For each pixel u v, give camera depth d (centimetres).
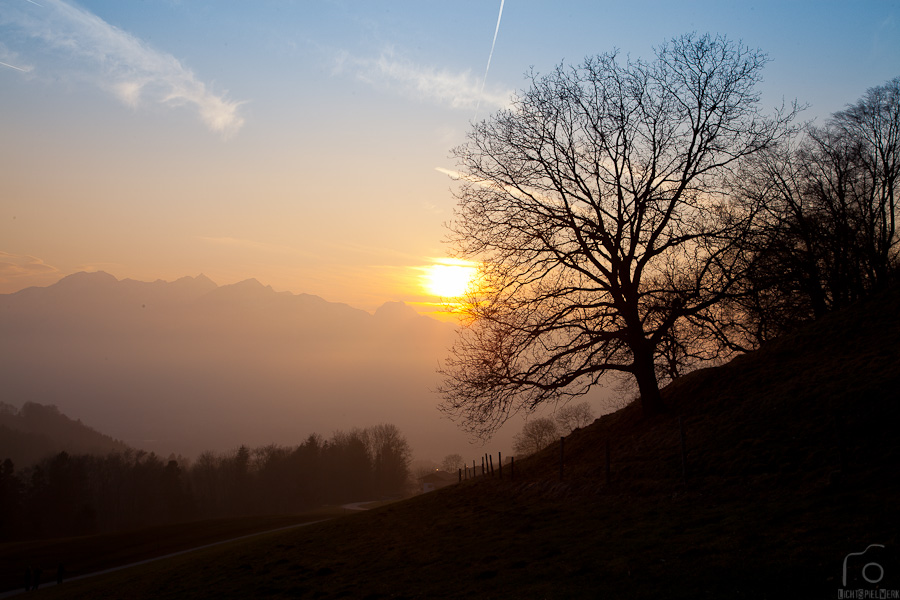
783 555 1005
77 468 11956
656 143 2350
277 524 7456
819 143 3684
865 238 3334
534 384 2378
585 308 2392
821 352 2280
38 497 11150
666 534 1323
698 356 2692
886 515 1078
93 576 4644
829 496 1282
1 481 10175
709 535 1230
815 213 3341
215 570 2406
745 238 2292
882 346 2067
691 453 1889
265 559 2383
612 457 2225
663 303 2366
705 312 2408
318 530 3066
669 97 2377
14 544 7019
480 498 2645
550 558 1340
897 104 3525
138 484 13012
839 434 1405
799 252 2616
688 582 984
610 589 1030
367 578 1571
